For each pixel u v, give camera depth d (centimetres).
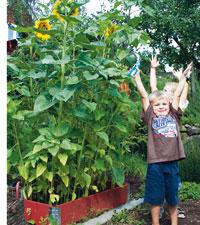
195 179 341
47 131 228
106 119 258
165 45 534
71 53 271
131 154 374
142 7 271
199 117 408
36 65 250
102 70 232
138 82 241
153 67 260
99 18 255
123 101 251
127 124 275
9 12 514
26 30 247
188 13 513
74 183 249
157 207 229
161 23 502
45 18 236
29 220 231
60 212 227
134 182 332
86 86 241
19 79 253
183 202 285
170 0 515
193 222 248
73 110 233
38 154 225
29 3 516
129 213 257
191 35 514
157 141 230
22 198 219
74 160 249
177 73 256
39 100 227
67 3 233
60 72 241
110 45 270
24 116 240
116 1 261
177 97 236
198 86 439
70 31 240
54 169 236
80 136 243
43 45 255
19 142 248
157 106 233
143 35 264
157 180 227
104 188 268
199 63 557
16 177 273
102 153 245
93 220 240
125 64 294
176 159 229
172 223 233
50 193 234
